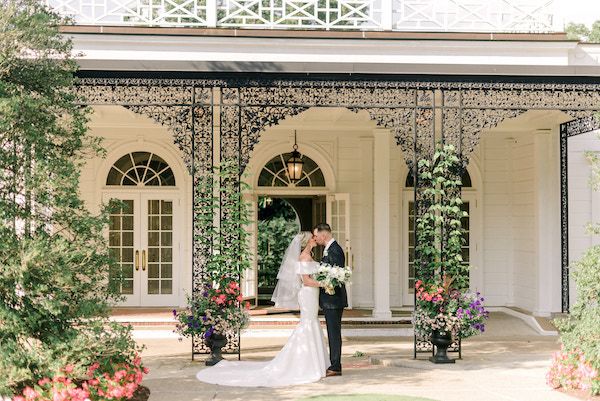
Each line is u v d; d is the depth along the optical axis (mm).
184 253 15680
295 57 12461
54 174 6879
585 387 7547
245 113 9977
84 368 6656
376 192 13891
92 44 12156
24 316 6660
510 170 16219
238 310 9633
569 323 8086
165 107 10625
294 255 10938
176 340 12680
